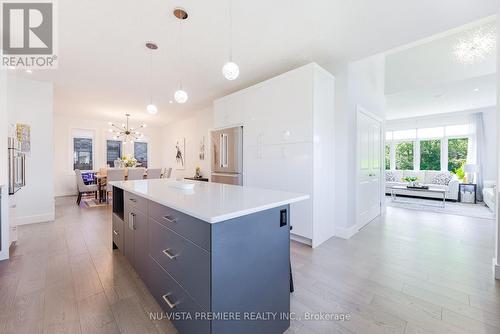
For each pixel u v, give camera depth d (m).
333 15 2.13
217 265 1.05
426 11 2.06
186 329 1.23
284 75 3.01
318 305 1.63
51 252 2.57
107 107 5.66
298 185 2.88
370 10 2.05
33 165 3.81
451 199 6.10
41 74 3.54
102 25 2.26
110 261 2.34
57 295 1.74
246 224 1.18
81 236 3.12
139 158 8.45
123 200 2.45
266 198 1.48
